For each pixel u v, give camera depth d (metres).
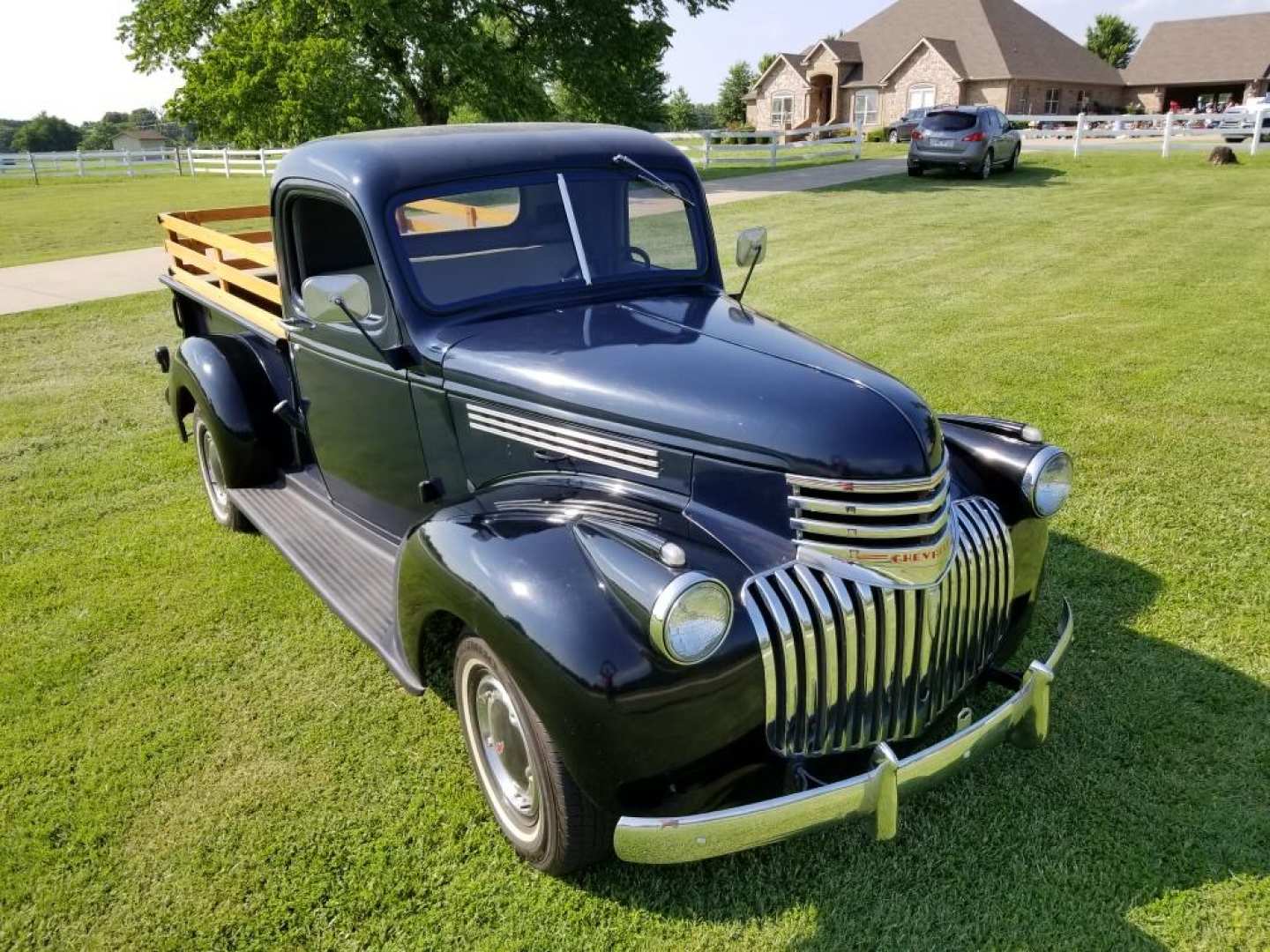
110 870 2.78
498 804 2.82
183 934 2.56
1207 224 13.74
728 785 2.39
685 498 2.70
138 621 4.16
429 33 21.58
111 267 13.48
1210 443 5.57
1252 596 3.99
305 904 2.64
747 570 2.48
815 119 53.09
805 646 2.40
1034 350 7.58
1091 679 3.48
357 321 3.29
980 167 20.89
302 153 3.62
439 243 3.32
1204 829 2.79
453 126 3.89
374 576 3.64
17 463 6.09
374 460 3.75
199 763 3.22
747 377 2.75
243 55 22.70
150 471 5.95
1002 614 2.91
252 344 4.72
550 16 24.62
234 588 4.43
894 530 2.48
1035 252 12.15
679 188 3.79
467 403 3.17
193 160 33.44
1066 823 2.82
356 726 3.40
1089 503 4.85
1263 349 7.42
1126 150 25.92
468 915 2.60
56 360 8.61
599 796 2.33
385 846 2.84
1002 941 2.46
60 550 4.86
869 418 2.56
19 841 2.90
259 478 4.68
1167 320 8.45
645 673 2.24
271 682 3.68
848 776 2.63
